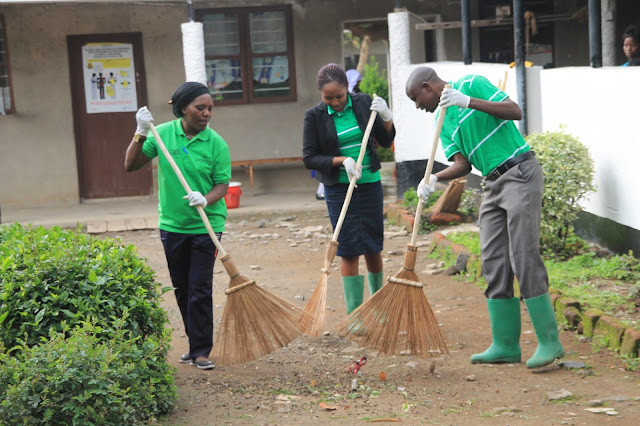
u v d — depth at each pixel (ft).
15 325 14.26
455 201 33.40
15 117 44.32
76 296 14.57
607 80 23.71
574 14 42.09
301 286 26.30
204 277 18.02
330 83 18.97
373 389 16.40
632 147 22.38
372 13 45.21
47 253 15.26
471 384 16.37
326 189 20.10
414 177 40.40
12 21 43.68
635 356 17.08
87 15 44.11
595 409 14.44
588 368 16.80
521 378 16.56
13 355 14.01
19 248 15.52
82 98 44.88
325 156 19.69
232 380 17.20
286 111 45.78
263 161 44.86
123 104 45.19
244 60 45.16
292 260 30.30
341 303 23.82
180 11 44.62
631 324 18.35
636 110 21.97
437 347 16.70
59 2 38.04
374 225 20.12
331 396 16.06
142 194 46.19
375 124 19.69
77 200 45.27
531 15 41.98
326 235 34.45
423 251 29.78
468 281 25.07
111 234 37.11
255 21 44.98
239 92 45.57
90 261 15.23
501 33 45.27
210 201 17.69
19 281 14.49
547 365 17.04
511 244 16.94
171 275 18.65
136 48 44.70
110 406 12.78
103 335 14.26
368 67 67.72
